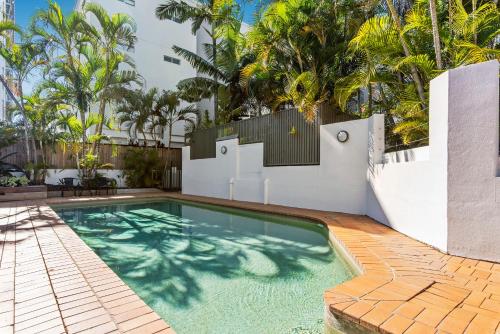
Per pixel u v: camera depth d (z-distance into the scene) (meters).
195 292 3.03
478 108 3.25
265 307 2.67
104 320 2.05
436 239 3.70
